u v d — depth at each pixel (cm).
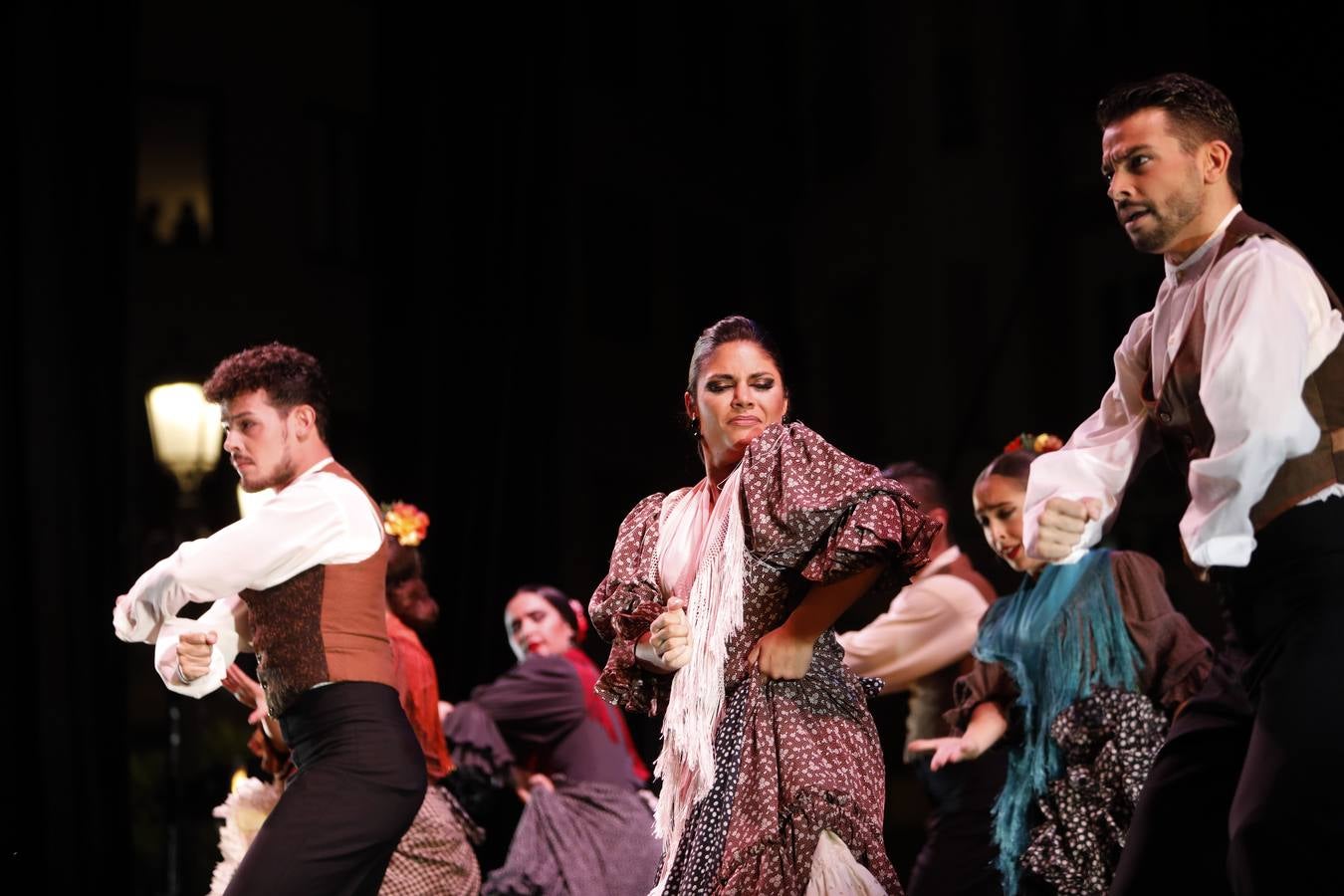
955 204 1023
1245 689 246
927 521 286
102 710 573
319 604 332
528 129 785
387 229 777
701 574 288
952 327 1028
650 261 1073
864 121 1081
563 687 521
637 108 1068
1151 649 343
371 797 322
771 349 312
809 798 276
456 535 736
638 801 516
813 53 1114
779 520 285
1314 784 228
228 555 326
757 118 1128
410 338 759
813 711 288
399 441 751
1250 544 228
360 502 343
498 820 671
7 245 580
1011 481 365
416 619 447
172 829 557
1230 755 257
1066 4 931
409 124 776
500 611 743
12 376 575
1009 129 988
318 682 329
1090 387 947
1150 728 339
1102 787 338
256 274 896
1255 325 233
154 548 630
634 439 1051
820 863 272
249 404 349
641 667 304
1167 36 828
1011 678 372
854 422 1086
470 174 773
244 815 396
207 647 333
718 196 1109
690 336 1091
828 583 283
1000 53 990
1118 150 256
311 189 920
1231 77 573
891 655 422
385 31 792
